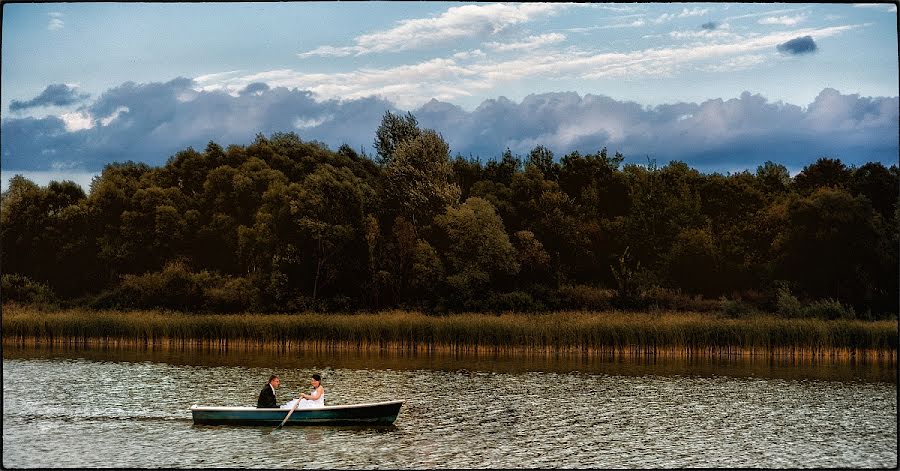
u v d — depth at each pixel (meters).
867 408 37.16
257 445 29.67
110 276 88.12
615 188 96.44
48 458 27.95
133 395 39.16
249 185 90.00
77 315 63.12
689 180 94.81
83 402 37.38
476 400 38.41
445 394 40.00
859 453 29.27
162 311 74.31
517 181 91.25
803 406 37.38
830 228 72.56
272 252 79.19
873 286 71.25
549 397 39.31
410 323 56.69
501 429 32.38
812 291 73.12
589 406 37.16
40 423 33.09
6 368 48.00
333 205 78.06
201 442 30.03
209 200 92.75
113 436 30.91
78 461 27.59
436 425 33.06
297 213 78.00
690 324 54.56
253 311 74.69
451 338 56.03
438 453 28.69
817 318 59.91
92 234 90.00
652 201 87.88
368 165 97.31
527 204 88.38
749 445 30.28
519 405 37.22
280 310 74.56
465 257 77.00
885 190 82.25
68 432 31.55
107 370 47.28
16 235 89.44
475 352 55.75
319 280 77.25
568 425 33.22
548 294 75.94
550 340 55.00
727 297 78.81
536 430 32.28
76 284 88.56
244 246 82.00
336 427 32.47
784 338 53.12
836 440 31.11
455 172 96.62
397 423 33.41
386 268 76.44
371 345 57.06
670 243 85.50
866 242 71.69
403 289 76.19
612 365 50.66
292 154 98.25
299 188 81.94
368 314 67.44
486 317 59.75
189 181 97.56
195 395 39.25
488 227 77.50
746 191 91.69
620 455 28.70
